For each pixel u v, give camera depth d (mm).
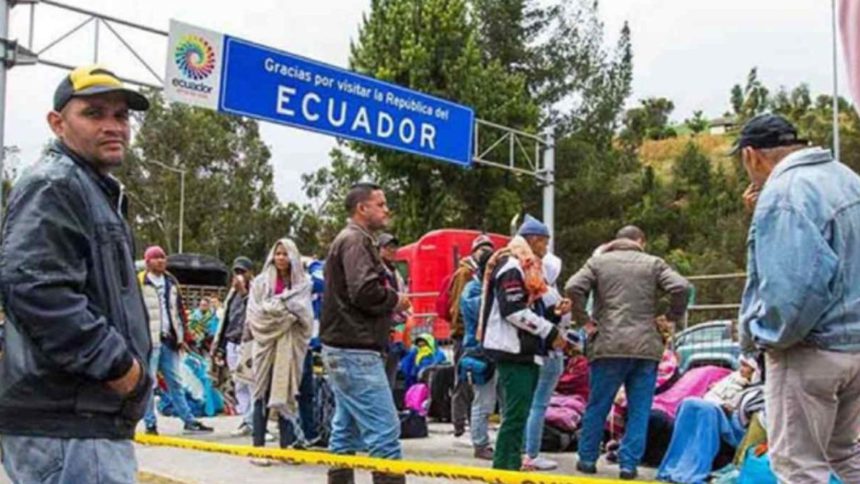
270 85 12969
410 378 9961
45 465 2533
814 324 3250
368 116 14148
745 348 3592
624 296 6422
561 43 33781
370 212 5105
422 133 14969
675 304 6430
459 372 8445
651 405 6527
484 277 6137
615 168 34062
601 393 6520
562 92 33781
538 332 5629
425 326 13078
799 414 3334
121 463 2627
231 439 8758
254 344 7164
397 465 4629
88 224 2609
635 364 6402
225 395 11336
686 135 62188
